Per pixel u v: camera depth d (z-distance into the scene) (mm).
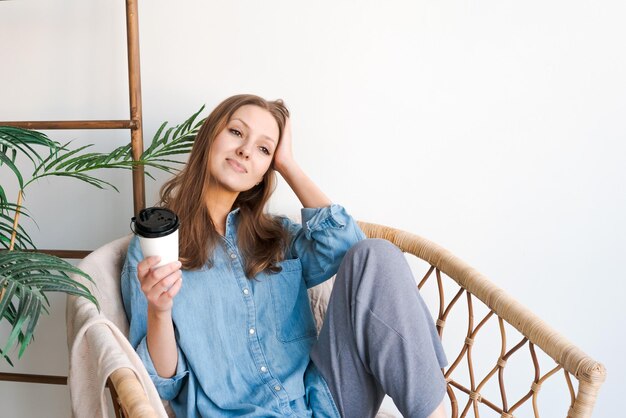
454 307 1616
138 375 878
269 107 1272
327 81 1474
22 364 1695
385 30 1440
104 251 1219
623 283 1531
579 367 1001
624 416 1607
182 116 1513
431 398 1074
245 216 1298
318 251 1301
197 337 1171
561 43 1417
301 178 1330
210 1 1451
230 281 1233
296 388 1199
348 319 1166
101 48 1479
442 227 1541
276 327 1265
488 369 1645
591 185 1483
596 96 1435
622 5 1387
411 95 1469
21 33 1491
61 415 1730
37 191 1586
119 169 1558
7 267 938
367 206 1544
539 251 1533
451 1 1416
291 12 1444
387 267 1129
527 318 1138
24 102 1525
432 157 1501
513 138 1474
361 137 1501
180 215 1227
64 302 1644
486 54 1436
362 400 1185
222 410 1150
